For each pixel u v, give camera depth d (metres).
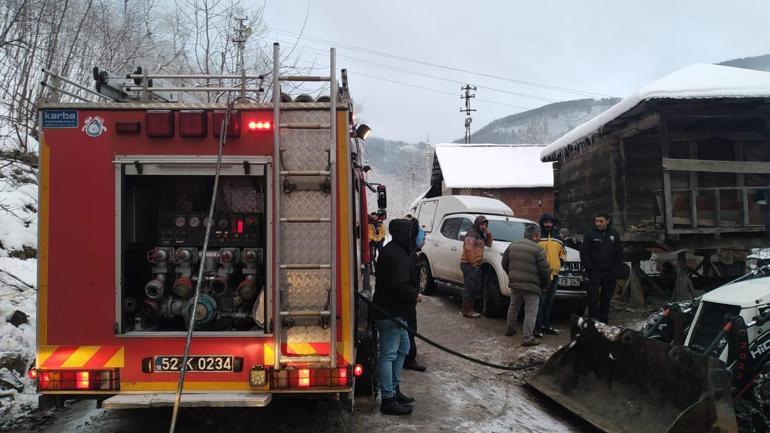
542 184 21.75
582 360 5.35
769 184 10.11
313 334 3.66
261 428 4.61
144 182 4.08
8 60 10.52
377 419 4.87
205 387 3.68
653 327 5.48
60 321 3.66
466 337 7.92
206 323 3.88
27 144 10.62
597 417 4.70
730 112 8.91
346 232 3.72
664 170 8.79
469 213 10.76
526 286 7.34
